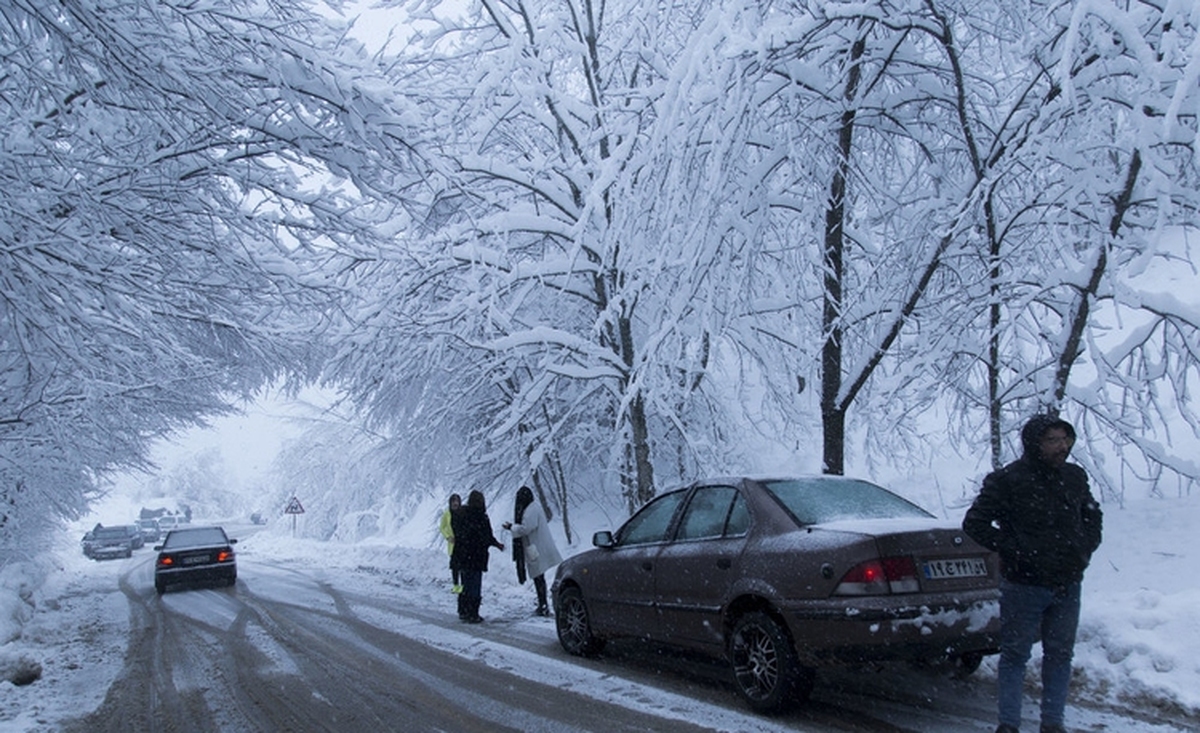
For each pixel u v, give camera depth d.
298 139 6.75
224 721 5.59
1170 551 6.99
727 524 5.75
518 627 9.14
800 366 9.30
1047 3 7.07
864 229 9.26
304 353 11.74
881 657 4.51
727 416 14.63
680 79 7.13
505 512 19.44
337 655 7.83
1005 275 7.25
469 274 12.11
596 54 12.84
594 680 6.22
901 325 7.93
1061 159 6.64
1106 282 6.54
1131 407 7.64
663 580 6.08
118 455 13.41
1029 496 4.16
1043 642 4.28
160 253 7.27
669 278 8.32
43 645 9.60
